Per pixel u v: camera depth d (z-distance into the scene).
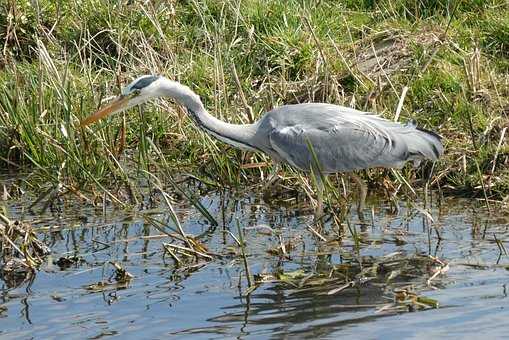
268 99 15.20
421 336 9.12
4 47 17.36
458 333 9.16
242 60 16.53
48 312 10.09
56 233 12.73
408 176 13.96
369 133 12.66
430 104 15.06
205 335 9.38
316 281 10.71
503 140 14.09
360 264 11.20
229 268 11.28
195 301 10.27
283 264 11.34
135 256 11.79
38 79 15.52
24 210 13.62
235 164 14.44
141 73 16.16
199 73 16.42
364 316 9.67
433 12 17.41
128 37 17.17
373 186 14.06
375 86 15.11
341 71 16.00
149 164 15.02
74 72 16.84
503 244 11.62
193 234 12.59
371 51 16.53
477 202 13.25
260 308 10.00
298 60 16.36
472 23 16.86
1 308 10.24
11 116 15.35
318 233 12.09
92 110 15.28
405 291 10.24
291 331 9.38
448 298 10.05
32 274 11.24
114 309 10.12
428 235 11.95
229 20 17.38
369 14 17.67
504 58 16.00
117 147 15.48
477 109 14.70
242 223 12.98
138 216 13.34
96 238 12.48
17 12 17.88
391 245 11.82
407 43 16.44
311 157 12.69
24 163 15.41
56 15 17.78
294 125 12.80
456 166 13.90
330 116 12.80
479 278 10.57
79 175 14.36
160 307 10.13
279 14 17.33
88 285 10.84
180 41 17.55
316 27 16.89
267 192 14.02
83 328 9.63
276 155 13.15
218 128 13.08
